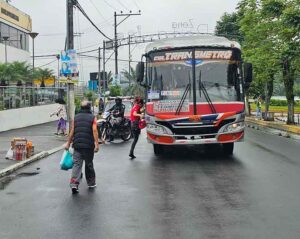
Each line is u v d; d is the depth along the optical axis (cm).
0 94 2800
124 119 2158
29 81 4088
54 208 854
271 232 684
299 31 2508
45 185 1091
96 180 1139
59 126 2389
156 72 1487
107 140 2136
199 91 1453
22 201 919
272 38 3200
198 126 1429
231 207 841
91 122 1025
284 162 1424
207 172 1239
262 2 2941
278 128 3238
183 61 1477
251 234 675
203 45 1480
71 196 958
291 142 2117
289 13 2431
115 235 677
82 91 5306
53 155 1680
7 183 1123
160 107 1457
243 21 3491
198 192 979
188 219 761
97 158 1559
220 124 1436
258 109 4684
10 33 4506
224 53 1484
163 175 1201
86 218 777
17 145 1481
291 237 659
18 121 2978
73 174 998
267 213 796
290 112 3284
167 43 1500
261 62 3161
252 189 1005
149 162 1447
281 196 931
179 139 1445
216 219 759
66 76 2306
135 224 735
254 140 2225
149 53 1502
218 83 1466
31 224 746
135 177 1177
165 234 679
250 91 4922
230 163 1405
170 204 871
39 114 3447
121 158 1552
